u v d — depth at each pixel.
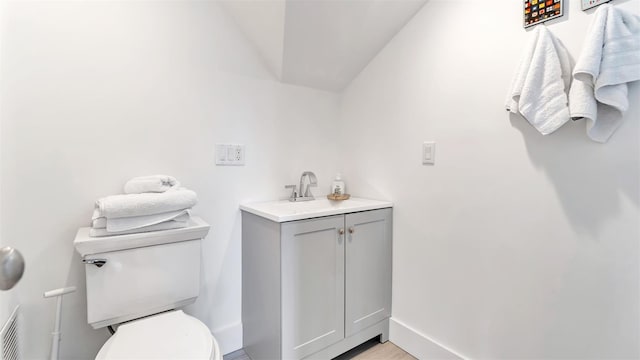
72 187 1.23
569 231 1.08
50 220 1.20
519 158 1.20
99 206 1.10
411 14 1.59
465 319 1.41
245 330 1.66
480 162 1.33
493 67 1.27
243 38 1.64
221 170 1.60
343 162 2.07
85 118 1.25
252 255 1.56
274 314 1.38
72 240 1.24
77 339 1.26
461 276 1.42
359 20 1.55
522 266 1.21
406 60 1.63
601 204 1.01
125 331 1.04
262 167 1.75
